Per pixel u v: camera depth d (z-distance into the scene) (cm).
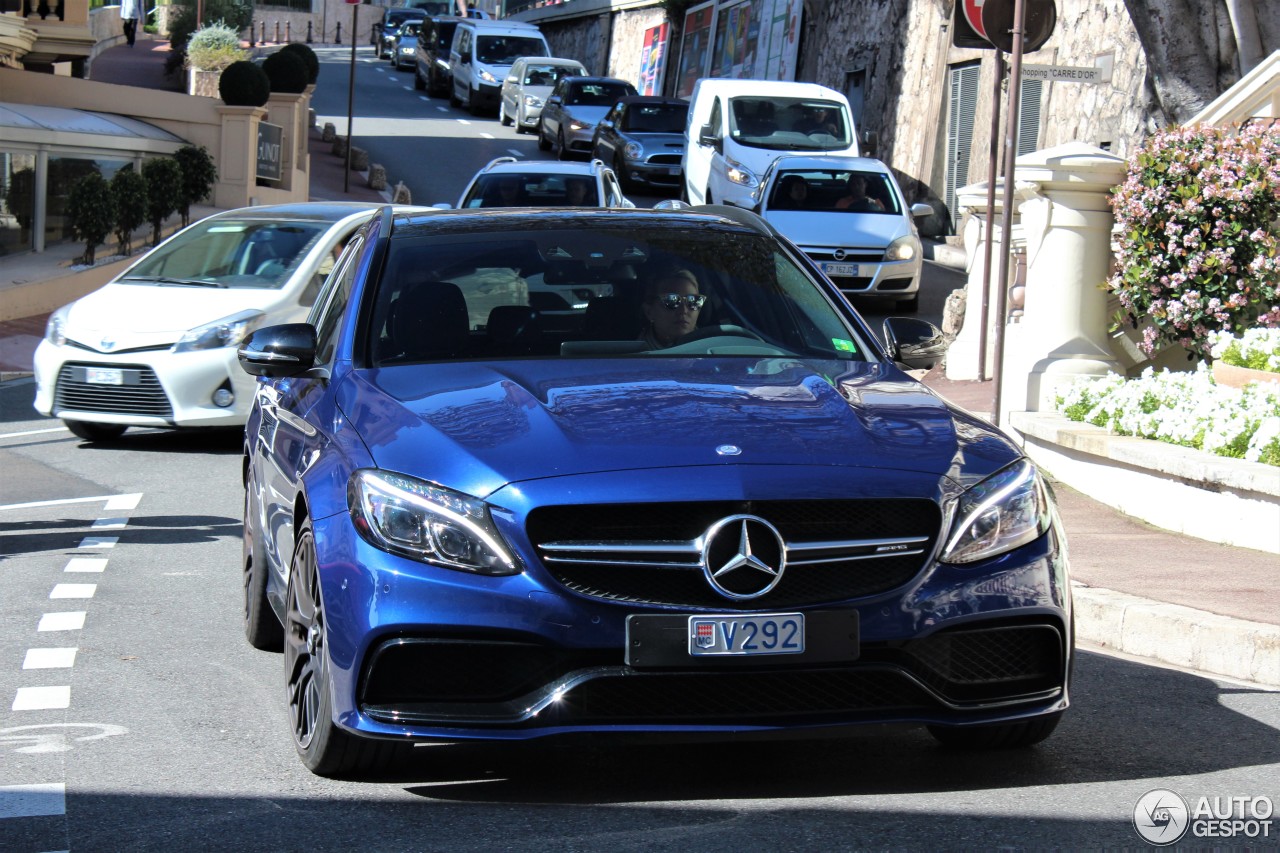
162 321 1612
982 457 625
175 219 3412
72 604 975
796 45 5300
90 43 4006
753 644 570
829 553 581
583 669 571
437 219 820
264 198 3794
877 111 4444
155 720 730
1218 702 774
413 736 576
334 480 620
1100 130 3058
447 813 593
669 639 568
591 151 4925
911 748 686
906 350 773
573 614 568
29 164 2964
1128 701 774
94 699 767
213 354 1591
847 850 550
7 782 638
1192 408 1214
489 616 569
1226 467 1081
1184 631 856
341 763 624
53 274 2756
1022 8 1284
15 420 1819
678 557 574
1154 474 1165
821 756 673
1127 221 1425
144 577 1058
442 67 6894
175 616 948
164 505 1331
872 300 2841
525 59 5941
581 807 600
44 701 762
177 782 636
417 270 767
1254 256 1388
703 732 573
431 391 661
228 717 736
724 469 583
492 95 6231
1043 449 1339
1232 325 1405
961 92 3812
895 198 2808
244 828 579
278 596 754
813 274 810
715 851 548
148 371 1587
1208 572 990
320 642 624
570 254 784
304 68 4075
